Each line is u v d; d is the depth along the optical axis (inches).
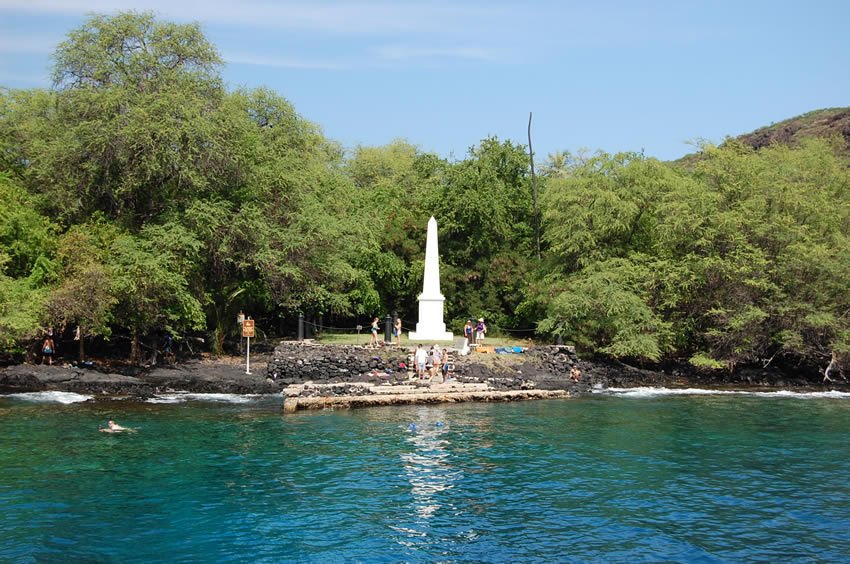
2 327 1528.1
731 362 1940.2
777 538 725.3
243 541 698.8
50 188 1845.5
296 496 837.8
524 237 2564.0
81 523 736.3
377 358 1726.1
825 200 2073.1
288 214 2022.6
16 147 2000.5
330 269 2032.5
